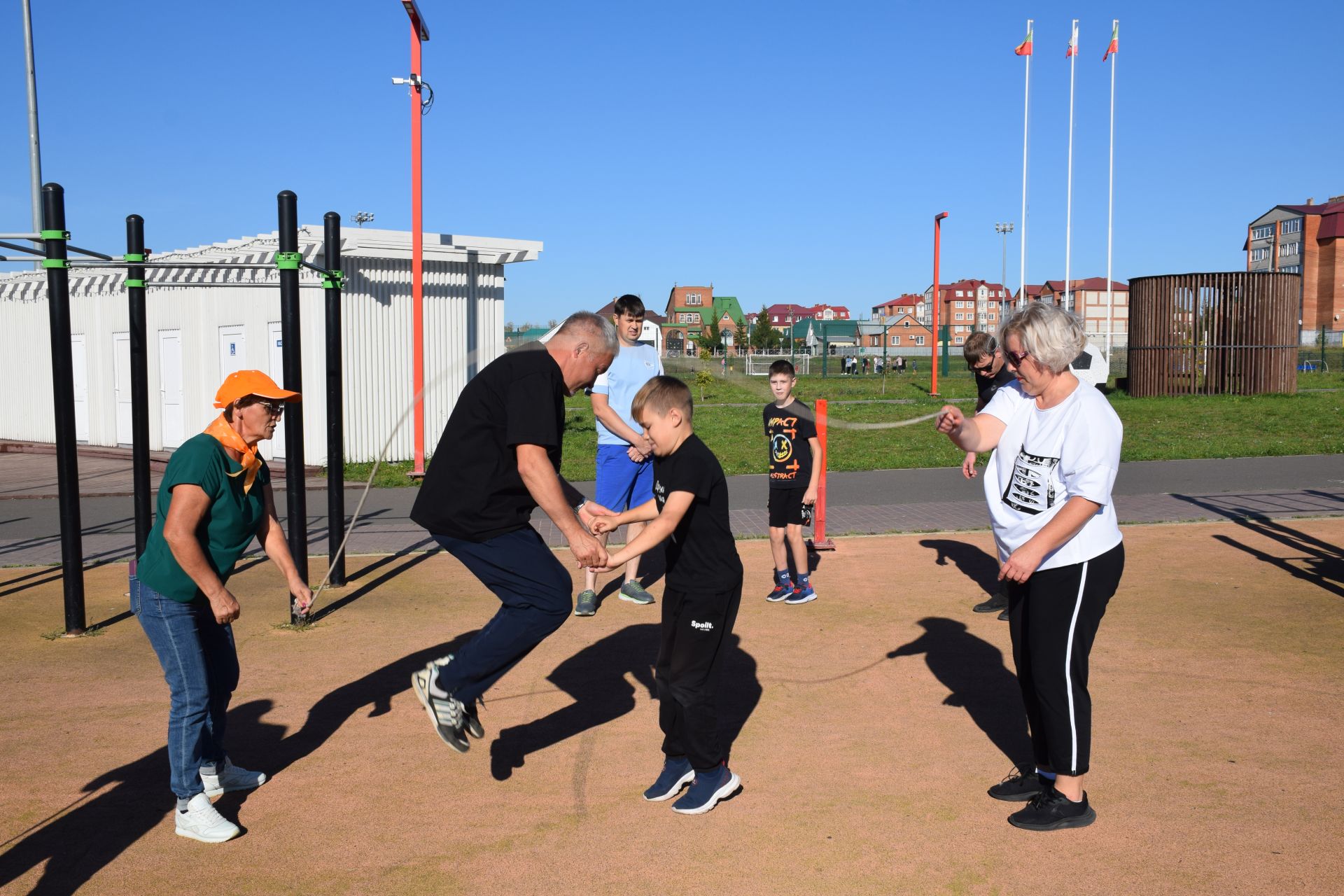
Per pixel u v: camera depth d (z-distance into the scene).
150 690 5.36
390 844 3.59
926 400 27.83
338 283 7.53
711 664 3.80
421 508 3.83
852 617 6.70
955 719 4.78
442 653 6.00
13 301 24.59
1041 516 3.60
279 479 15.57
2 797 4.02
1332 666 5.43
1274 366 26.64
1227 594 7.09
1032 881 3.25
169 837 3.67
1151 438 18.64
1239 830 3.56
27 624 6.75
